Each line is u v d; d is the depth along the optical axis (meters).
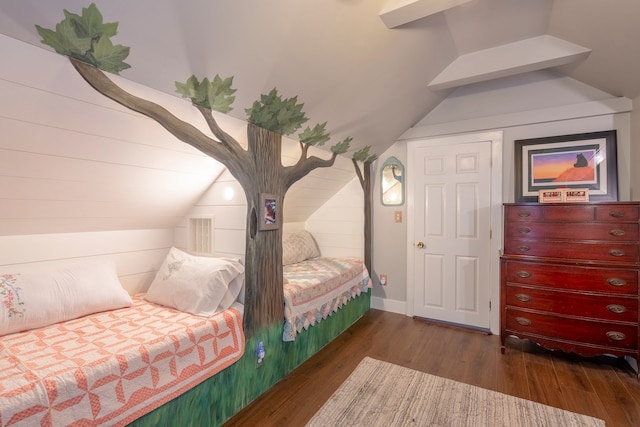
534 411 1.77
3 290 1.50
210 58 1.32
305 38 1.50
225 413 1.71
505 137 2.91
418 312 3.36
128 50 1.13
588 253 2.23
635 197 2.32
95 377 1.17
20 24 0.92
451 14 1.94
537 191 2.73
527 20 2.04
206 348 1.60
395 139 3.43
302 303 2.34
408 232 3.41
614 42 1.88
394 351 2.57
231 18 1.21
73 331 1.51
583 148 2.56
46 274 1.70
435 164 3.24
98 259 2.04
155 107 1.41
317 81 1.84
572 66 2.44
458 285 3.14
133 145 1.56
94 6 0.95
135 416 1.26
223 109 1.65
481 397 1.91
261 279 1.98
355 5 1.49
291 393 1.98
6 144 1.22
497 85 2.96
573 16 1.87
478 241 3.04
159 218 2.28
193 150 1.79
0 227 1.60
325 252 3.82
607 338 2.14
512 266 2.47
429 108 3.20
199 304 1.76
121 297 1.86
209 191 2.21
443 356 2.47
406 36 1.92
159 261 2.40
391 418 1.73
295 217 3.72
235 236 2.06
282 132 2.13
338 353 2.54
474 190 3.05
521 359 2.41
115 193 1.80
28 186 1.45
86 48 1.06
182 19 1.11
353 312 3.21
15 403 0.98
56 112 1.21
